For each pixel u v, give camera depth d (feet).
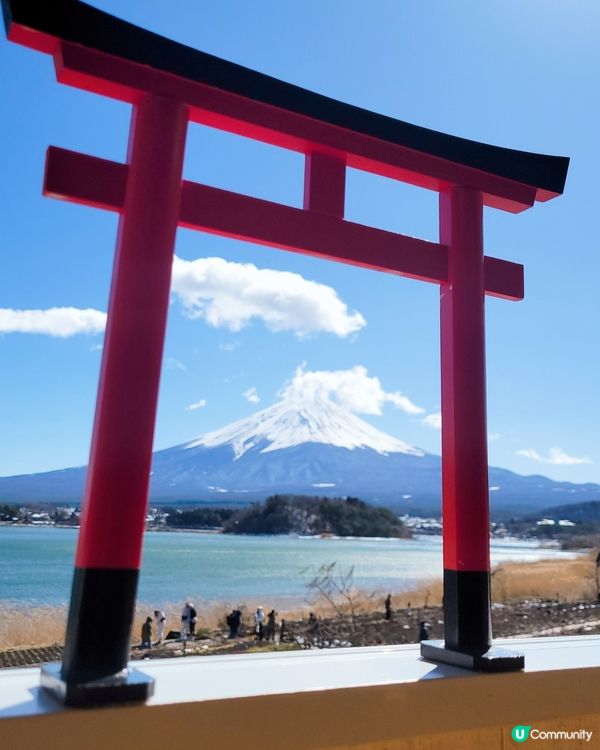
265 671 7.21
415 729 6.86
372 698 6.68
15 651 23.48
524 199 10.05
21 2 6.63
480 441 8.72
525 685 7.59
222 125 8.18
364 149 8.87
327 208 8.71
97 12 7.05
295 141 8.57
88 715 5.47
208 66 7.66
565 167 10.36
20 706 5.58
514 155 9.93
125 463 6.45
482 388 8.91
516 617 31.81
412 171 9.18
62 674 5.96
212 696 6.01
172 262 7.16
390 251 8.94
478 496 8.51
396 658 8.27
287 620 37.24
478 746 7.30
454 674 7.35
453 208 9.46
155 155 7.26
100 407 6.59
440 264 9.26
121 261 6.91
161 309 6.94
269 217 8.21
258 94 8.02
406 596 56.95
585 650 9.15
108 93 7.48
